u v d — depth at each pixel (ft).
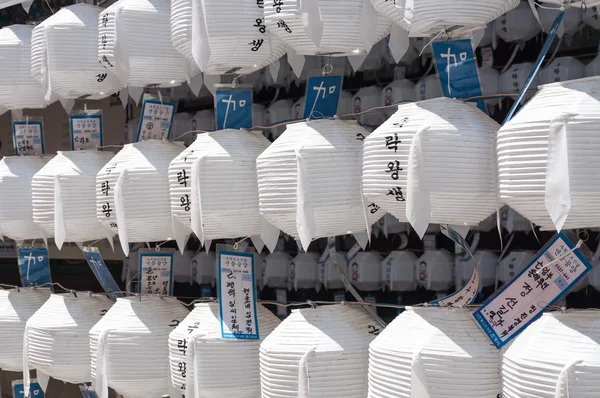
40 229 8.11
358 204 5.16
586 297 5.76
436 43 4.88
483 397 4.53
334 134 5.23
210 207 5.75
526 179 4.05
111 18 6.51
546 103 4.13
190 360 6.02
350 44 5.07
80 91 7.20
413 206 4.46
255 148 5.93
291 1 4.96
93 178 7.25
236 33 5.49
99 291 9.55
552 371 4.02
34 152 8.46
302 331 5.31
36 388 8.52
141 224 6.46
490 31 6.26
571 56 5.88
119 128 9.50
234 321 6.01
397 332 4.81
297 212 5.07
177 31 5.89
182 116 8.47
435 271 6.57
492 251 6.37
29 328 7.47
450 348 4.57
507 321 4.65
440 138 4.45
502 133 4.20
